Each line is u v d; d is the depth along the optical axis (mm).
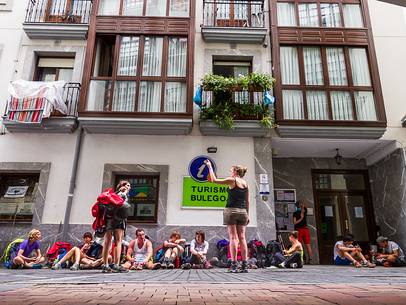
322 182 11312
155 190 9375
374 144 10117
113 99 9328
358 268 7430
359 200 11148
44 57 10438
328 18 10625
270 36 10539
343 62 10148
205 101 9508
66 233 8539
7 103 9258
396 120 9977
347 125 9398
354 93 9781
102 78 9492
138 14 10312
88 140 9438
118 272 5230
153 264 7230
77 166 9148
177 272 5621
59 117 9211
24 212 9023
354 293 2160
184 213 8859
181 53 9969
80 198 8891
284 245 10391
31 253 7535
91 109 9258
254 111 9320
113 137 9492
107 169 9180
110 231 5176
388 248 9078
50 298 1898
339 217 10977
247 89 9445
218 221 8805
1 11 10695
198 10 10914
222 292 2279
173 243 7738
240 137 9641
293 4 10781
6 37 10359
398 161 9773
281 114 9500
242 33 10273
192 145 9500
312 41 10242
